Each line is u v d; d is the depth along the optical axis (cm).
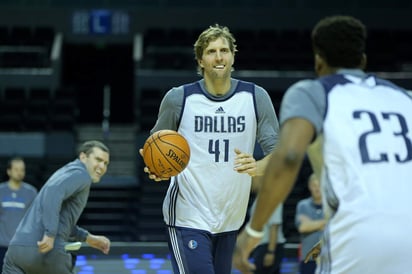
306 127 379
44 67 2475
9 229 1150
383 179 381
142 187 2011
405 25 2781
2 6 2709
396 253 375
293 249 1053
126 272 1032
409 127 397
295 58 2588
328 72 416
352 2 2789
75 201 765
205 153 621
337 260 384
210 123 621
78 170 751
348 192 382
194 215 620
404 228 376
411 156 389
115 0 2756
